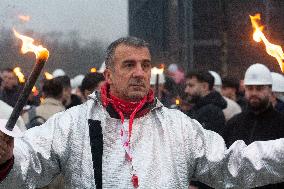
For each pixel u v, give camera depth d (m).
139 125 3.50
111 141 3.47
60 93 7.06
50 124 3.51
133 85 3.48
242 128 6.23
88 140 3.44
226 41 15.98
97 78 7.18
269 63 18.44
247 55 18.44
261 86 6.10
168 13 18.17
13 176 3.26
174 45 18.28
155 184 3.42
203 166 3.56
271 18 18.30
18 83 10.80
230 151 3.54
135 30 16.02
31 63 13.38
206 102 7.63
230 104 8.94
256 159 3.48
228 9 17.30
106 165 3.43
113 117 3.51
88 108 3.52
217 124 7.09
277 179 3.51
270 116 6.13
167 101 10.73
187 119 3.60
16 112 2.90
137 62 3.49
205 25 19.25
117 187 3.40
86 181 3.41
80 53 14.97
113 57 3.53
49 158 3.43
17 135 2.92
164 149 3.48
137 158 3.44
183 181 3.48
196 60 19.28
